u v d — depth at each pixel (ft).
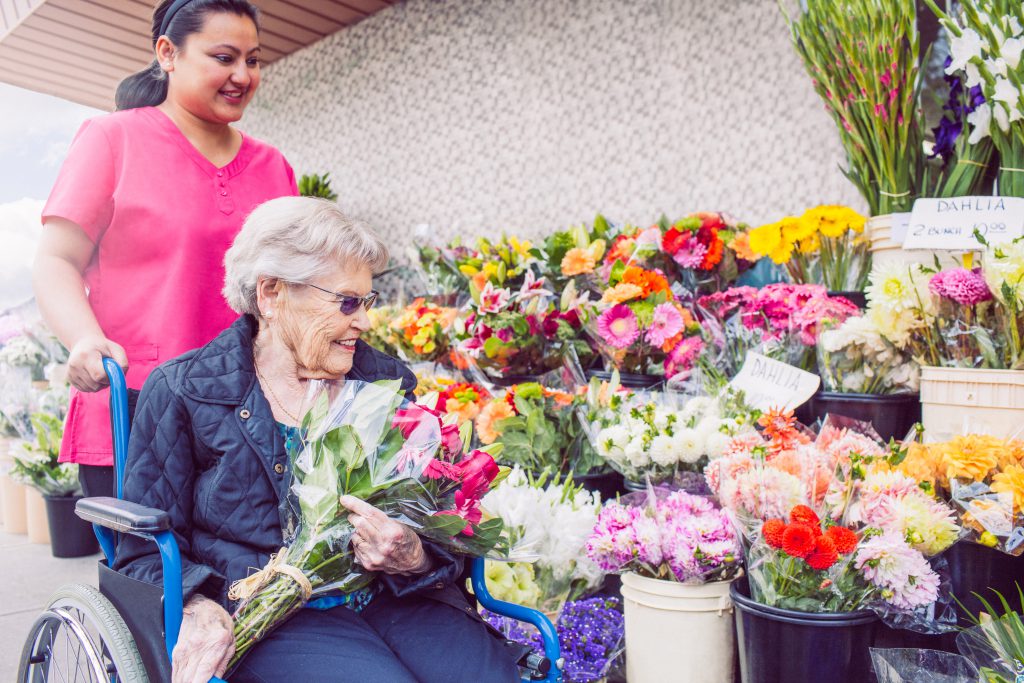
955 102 8.06
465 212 15.67
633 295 8.73
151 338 6.33
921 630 5.60
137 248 6.35
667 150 12.34
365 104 17.61
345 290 4.75
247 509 4.65
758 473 5.77
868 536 5.47
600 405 8.08
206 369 4.83
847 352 7.30
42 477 13.14
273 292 4.84
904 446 6.16
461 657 4.59
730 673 6.46
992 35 6.88
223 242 6.67
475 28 15.26
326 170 18.66
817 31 8.52
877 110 8.05
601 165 13.29
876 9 7.79
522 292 8.94
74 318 5.62
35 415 13.41
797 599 5.58
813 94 10.65
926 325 6.87
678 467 7.23
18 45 17.75
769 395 7.48
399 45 16.76
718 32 11.66
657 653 6.45
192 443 4.75
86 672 5.40
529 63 14.35
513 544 5.58
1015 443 5.81
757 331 8.20
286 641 4.42
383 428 4.42
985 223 6.80
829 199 10.53
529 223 14.48
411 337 10.80
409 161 16.75
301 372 5.03
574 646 6.79
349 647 4.41
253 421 4.73
